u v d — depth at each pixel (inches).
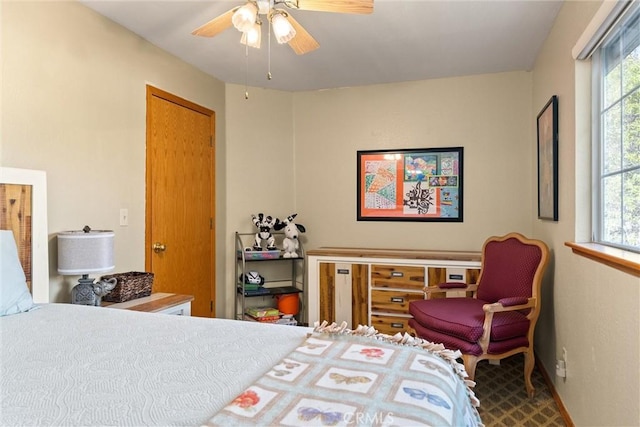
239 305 153.5
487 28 104.3
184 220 129.0
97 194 96.7
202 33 84.5
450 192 144.6
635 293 54.6
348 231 156.3
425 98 147.0
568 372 87.7
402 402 33.5
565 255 90.7
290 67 134.3
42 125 83.0
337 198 157.4
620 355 59.7
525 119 136.4
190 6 94.2
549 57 106.3
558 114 96.6
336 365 41.3
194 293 133.6
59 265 80.7
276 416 30.8
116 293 89.8
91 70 95.0
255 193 155.7
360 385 36.5
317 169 159.2
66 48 88.4
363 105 154.2
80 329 55.6
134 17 99.5
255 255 145.9
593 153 80.5
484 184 140.9
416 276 127.9
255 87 155.9
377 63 130.4
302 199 160.4
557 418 89.0
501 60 127.5
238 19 70.8
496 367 119.6
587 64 80.8
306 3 73.3
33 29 81.1
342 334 51.3
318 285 137.8
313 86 155.2
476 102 141.4
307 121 159.8
